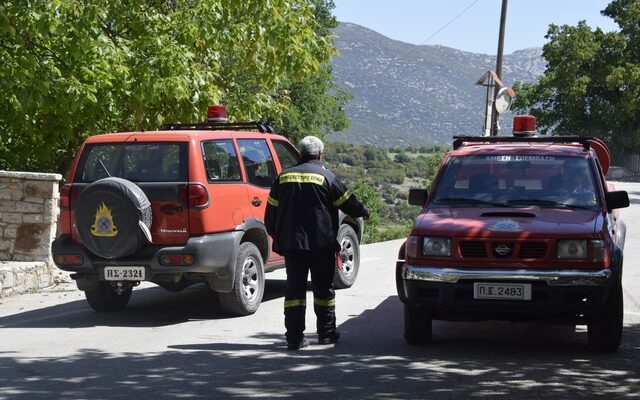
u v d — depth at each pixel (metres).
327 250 9.65
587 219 9.42
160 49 18.91
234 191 11.96
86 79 18.19
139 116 19.58
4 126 19.95
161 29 19.77
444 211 9.94
